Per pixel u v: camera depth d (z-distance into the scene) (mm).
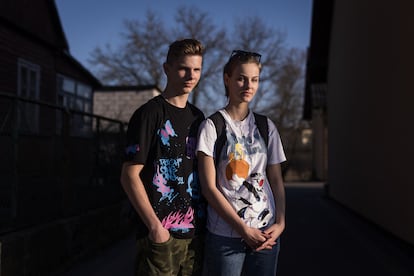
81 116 5926
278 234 2072
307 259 5125
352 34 9062
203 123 2164
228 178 2092
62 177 4781
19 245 3605
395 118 6012
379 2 6828
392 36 6133
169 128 2125
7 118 3996
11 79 10078
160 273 2025
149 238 2023
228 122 2178
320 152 22266
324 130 21750
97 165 6023
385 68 6516
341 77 10594
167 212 2086
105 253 5344
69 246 4605
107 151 6484
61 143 4844
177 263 2105
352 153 9172
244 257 2129
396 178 5973
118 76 36844
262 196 2113
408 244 5461
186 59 2154
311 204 11398
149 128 2076
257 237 1974
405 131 5598
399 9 5801
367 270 4602
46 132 5129
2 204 3975
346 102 9867
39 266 3939
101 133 6227
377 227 7016
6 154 3980
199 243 2197
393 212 6117
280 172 2285
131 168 2035
